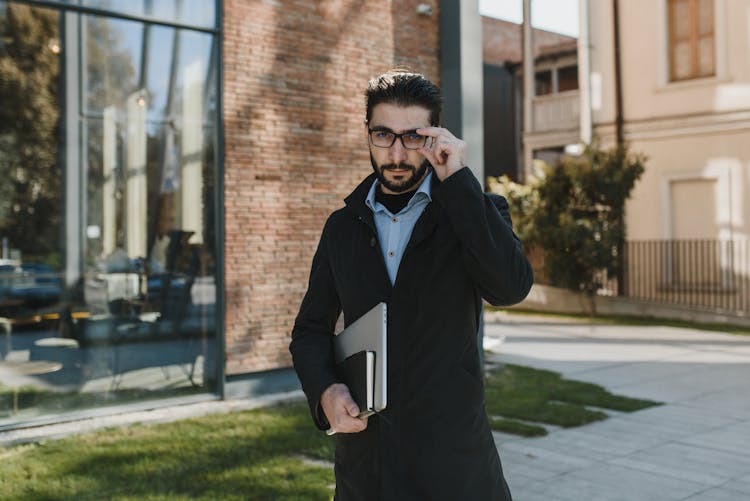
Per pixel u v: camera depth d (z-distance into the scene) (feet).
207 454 17.49
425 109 6.00
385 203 6.52
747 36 49.98
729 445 19.12
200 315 23.66
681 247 52.37
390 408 6.01
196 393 23.53
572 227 47.67
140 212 24.11
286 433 19.47
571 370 30.50
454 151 5.77
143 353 23.21
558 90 75.46
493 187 52.29
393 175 6.11
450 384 6.02
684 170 52.95
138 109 24.25
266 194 24.50
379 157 6.07
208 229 23.68
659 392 26.07
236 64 23.89
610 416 22.29
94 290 23.68
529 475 16.62
